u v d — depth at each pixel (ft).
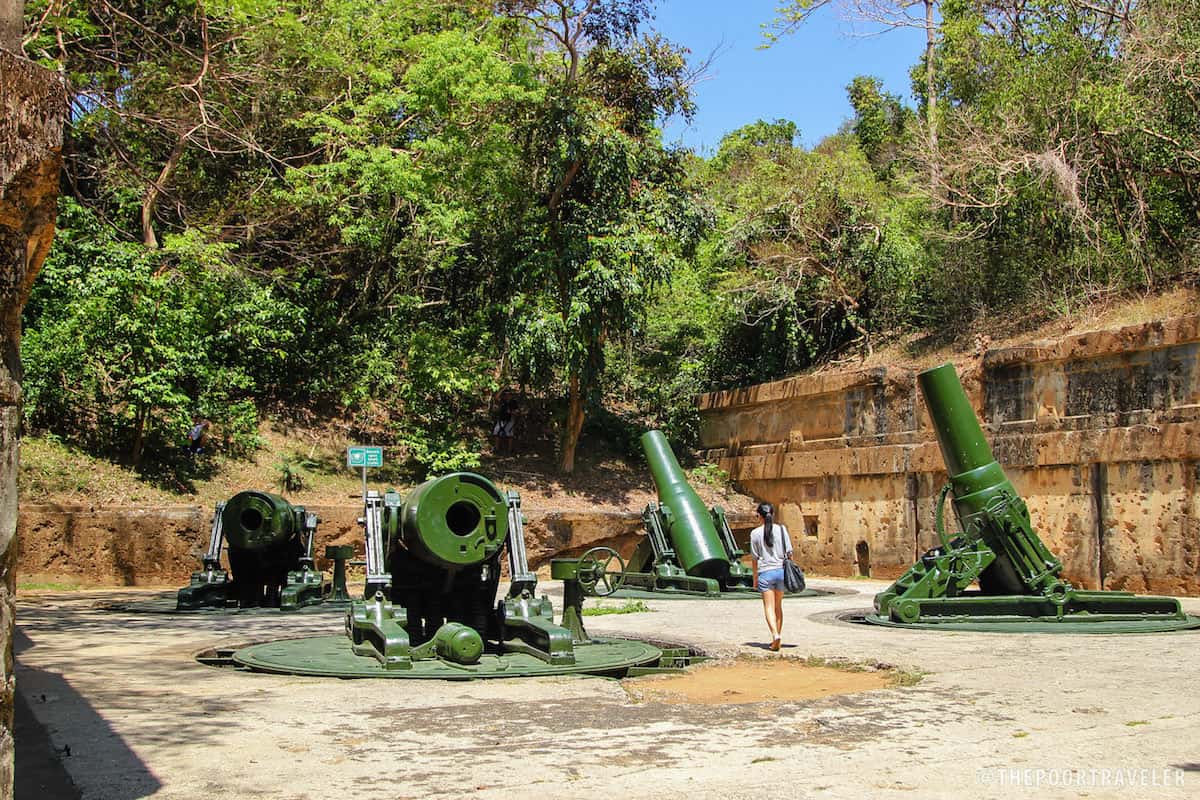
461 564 29.78
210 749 18.42
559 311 80.89
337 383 86.74
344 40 77.20
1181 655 30.42
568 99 80.02
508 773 16.69
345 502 73.87
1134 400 57.11
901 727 20.22
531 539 74.33
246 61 62.90
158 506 62.85
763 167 95.76
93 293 65.82
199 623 41.32
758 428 87.71
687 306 98.43
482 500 30.32
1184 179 69.62
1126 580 56.08
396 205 84.02
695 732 19.88
